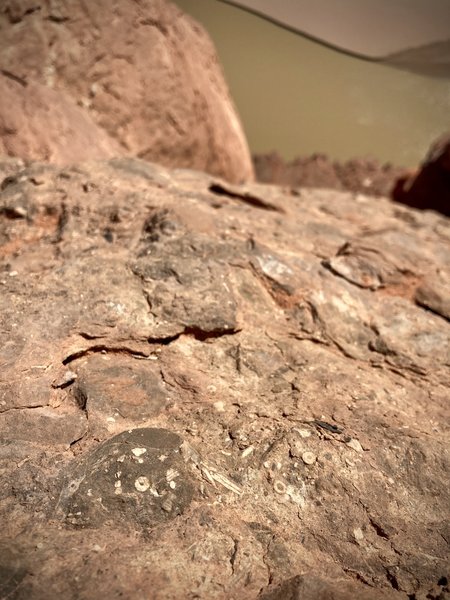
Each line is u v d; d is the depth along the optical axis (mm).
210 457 245
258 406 279
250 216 457
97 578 186
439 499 247
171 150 849
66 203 400
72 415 257
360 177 1604
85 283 323
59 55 695
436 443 275
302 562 209
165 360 299
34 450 235
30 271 336
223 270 353
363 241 479
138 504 219
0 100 581
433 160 1431
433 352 360
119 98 754
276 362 314
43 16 682
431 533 231
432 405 314
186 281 335
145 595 183
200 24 975
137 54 772
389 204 709
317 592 190
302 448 253
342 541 220
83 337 294
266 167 1581
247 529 219
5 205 395
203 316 319
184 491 227
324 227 493
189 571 197
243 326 333
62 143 613
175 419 265
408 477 253
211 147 966
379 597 196
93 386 271
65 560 192
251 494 233
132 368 288
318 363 321
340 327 358
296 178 1577
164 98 812
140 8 781
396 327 376
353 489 242
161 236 372
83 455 237
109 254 354
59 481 224
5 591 176
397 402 307
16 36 665
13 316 295
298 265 392
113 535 207
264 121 1304
